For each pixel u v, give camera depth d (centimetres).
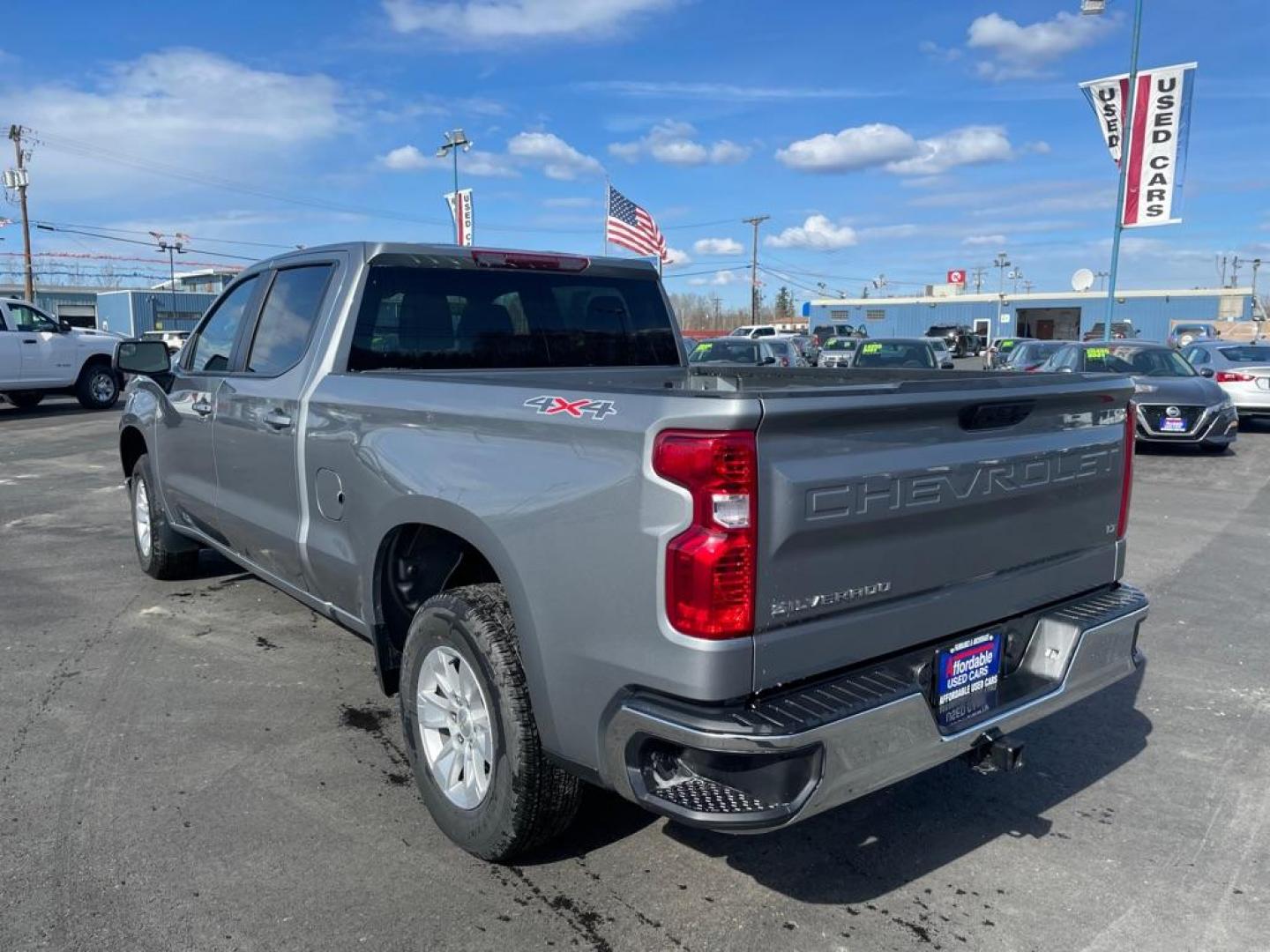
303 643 530
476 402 305
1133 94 1934
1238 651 542
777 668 247
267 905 294
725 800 243
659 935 284
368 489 351
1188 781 388
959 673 294
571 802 300
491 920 289
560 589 268
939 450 277
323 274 427
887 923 292
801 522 245
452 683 324
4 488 1053
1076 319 6762
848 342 2978
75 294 8175
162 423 569
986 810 363
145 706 445
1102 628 321
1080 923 293
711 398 235
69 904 292
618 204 2044
